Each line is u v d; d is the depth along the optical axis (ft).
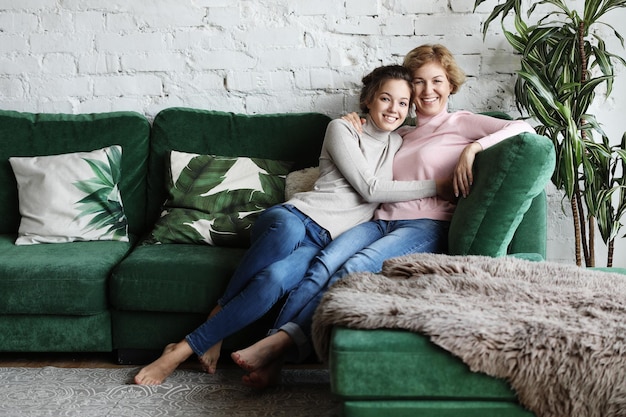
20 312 7.85
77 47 10.19
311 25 10.08
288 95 10.22
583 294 5.91
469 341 5.28
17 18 10.14
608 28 9.87
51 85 10.26
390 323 5.59
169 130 9.73
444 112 8.67
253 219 8.90
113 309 8.02
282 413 6.91
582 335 5.22
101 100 10.29
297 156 9.60
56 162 9.28
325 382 7.72
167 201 9.31
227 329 7.51
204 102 10.27
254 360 7.07
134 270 7.85
